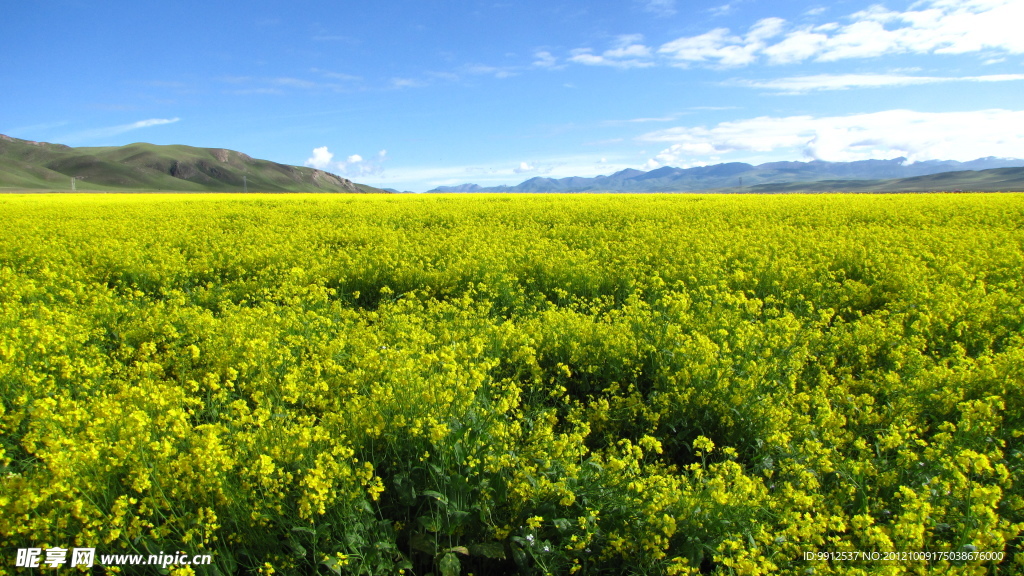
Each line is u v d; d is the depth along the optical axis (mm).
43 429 3758
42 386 4605
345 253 11172
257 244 13297
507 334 5699
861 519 2951
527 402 5039
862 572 2678
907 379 4965
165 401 3941
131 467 3279
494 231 15328
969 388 4699
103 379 5172
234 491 3174
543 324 6445
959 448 3668
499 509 3404
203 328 6383
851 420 4539
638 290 8805
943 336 6477
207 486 3150
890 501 3490
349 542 2998
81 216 20828
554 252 11242
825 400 4516
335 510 3164
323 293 8133
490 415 4008
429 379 4242
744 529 3102
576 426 4191
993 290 8172
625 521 3240
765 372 4988
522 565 3064
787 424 4391
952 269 9055
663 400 4621
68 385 4930
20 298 7965
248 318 6465
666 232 14328
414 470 3605
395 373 4305
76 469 3125
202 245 13328
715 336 5988
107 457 3291
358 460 3660
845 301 8195
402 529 3371
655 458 4402
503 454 3516
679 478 3691
